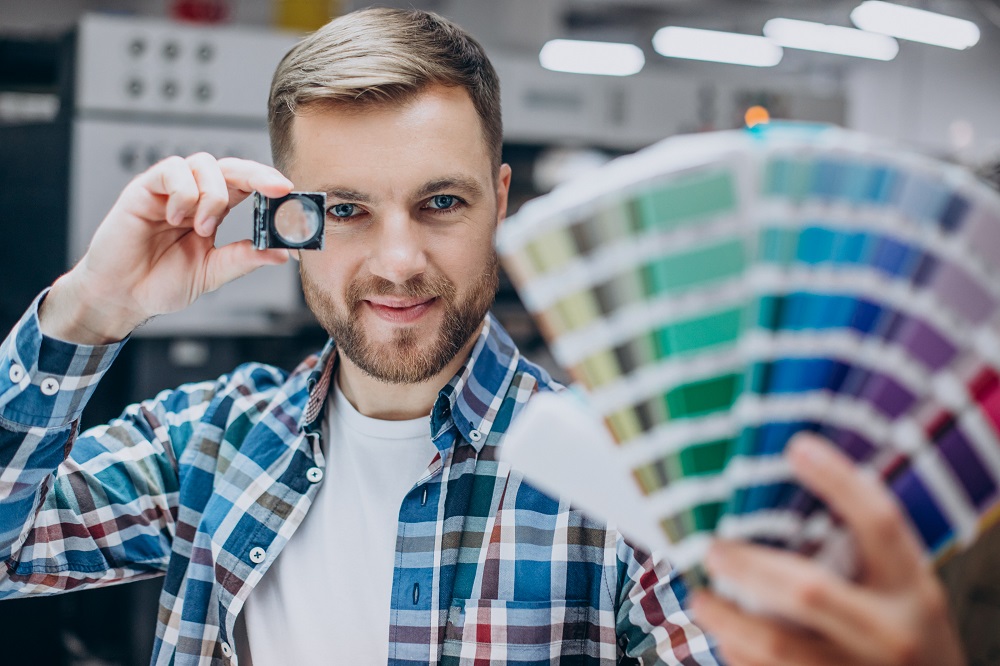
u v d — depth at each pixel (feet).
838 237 1.59
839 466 1.60
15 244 8.85
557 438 1.83
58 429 3.26
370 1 13.80
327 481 3.57
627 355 1.69
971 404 1.62
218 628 3.56
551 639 3.25
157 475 3.86
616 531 3.26
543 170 10.71
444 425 3.44
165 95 8.68
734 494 1.71
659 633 3.06
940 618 1.64
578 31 24.26
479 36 12.44
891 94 27.12
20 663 7.72
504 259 1.76
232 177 3.04
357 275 3.23
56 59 9.04
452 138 3.16
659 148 1.66
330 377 3.65
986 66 25.29
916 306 1.58
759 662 1.74
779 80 28.50
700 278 1.62
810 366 1.63
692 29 21.01
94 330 3.19
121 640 8.09
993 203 1.55
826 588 1.60
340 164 3.13
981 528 1.73
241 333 8.91
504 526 3.36
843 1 20.01
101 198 8.48
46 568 3.57
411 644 3.27
